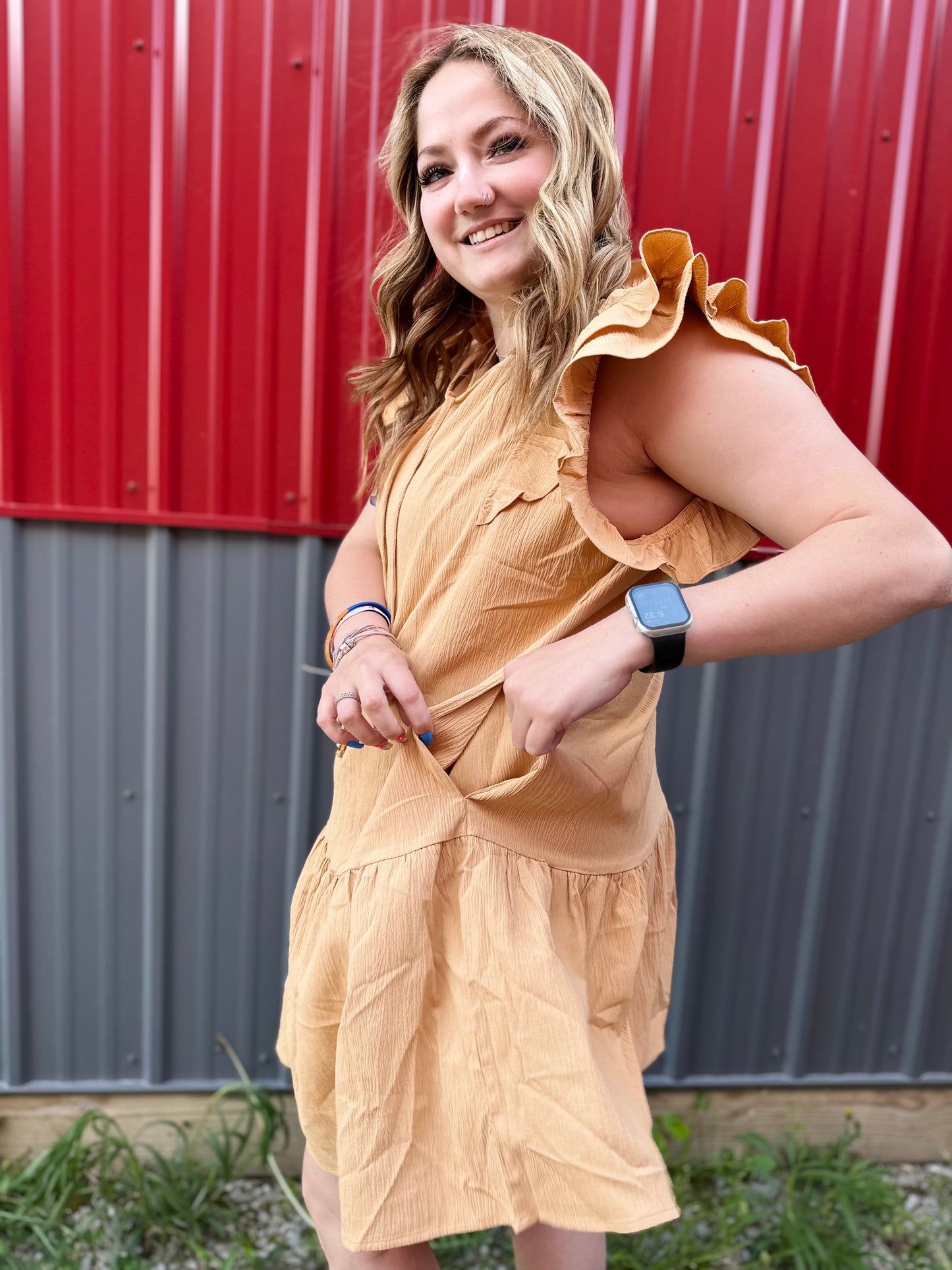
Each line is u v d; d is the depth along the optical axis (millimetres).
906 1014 2166
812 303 1859
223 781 1973
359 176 1778
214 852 1994
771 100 1787
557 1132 1003
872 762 2068
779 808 2064
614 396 939
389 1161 1047
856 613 817
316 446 1861
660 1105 2146
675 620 854
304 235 1789
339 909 1122
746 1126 2162
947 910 2117
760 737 2037
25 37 1694
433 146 1048
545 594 1035
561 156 975
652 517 993
